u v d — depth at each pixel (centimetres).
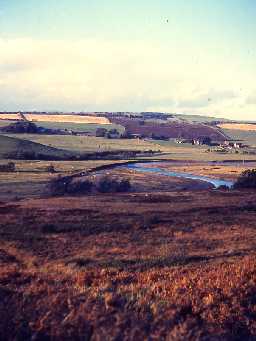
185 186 10594
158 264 2144
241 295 1301
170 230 3519
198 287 1370
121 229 3538
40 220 3828
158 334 1055
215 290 1345
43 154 16800
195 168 15062
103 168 13888
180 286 1380
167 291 1334
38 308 1154
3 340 1023
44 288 1328
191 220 4009
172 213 4412
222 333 1087
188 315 1149
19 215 4072
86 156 17625
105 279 1529
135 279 1559
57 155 17062
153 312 1148
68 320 1092
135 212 4381
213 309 1199
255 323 1144
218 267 1744
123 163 15875
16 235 3186
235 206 5025
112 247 2845
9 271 1596
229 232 3469
